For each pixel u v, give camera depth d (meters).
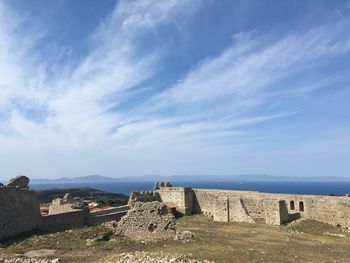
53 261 31.05
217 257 32.03
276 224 64.88
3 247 37.97
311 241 49.50
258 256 34.19
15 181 50.12
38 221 47.81
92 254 34.28
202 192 84.31
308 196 67.06
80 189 180.00
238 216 70.06
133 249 35.91
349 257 38.66
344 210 61.94
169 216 42.19
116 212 64.75
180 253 32.97
